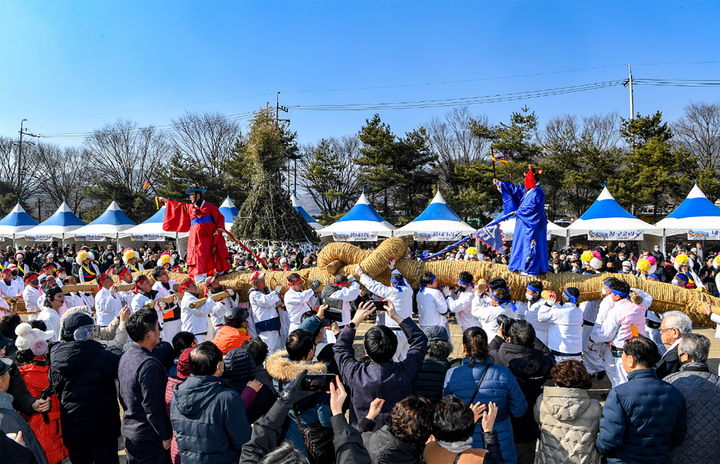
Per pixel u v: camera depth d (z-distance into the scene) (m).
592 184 33.94
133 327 4.08
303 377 3.20
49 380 4.71
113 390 4.51
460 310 7.46
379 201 44.06
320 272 9.72
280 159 19.66
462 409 2.77
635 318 6.20
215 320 8.41
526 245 8.35
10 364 3.63
